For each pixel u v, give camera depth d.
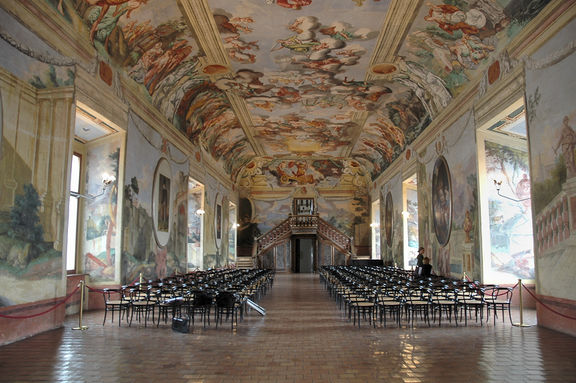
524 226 13.71
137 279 14.46
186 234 20.44
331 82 18.66
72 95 10.34
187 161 20.89
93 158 13.65
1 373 6.20
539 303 9.98
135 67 13.98
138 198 14.62
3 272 8.12
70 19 10.34
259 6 12.52
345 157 34.88
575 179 8.60
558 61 9.20
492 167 13.83
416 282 13.17
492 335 8.91
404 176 23.67
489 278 13.48
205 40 14.58
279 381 5.86
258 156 35.09
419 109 19.78
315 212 37.03
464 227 14.96
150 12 12.42
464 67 14.16
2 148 8.13
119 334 9.09
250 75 17.91
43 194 9.31
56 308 9.68
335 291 15.36
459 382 5.80
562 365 6.57
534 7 10.06
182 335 9.00
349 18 13.17
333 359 7.01
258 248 34.81
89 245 13.30
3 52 8.18
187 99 19.27
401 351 7.54
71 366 6.57
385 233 29.44
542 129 9.79
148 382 5.81
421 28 13.52
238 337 8.82
